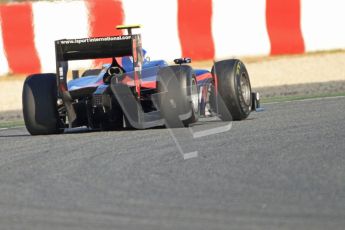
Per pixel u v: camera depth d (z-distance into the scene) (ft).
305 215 56.95
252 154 81.92
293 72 176.55
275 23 187.11
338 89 152.46
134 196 64.75
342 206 59.21
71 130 112.57
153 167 76.74
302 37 188.75
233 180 69.51
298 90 155.53
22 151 91.86
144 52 107.04
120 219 57.41
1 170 79.77
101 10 175.22
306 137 91.97
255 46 185.16
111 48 98.48
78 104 104.94
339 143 86.89
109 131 104.99
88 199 64.34
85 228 55.11
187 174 72.79
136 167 77.10
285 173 71.77
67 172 76.38
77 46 98.99
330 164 75.31
